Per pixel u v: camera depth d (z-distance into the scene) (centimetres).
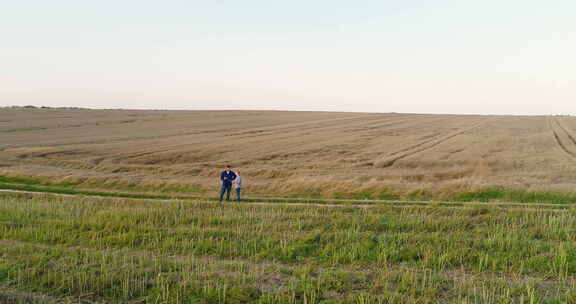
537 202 1841
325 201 1927
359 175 2672
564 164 3014
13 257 1031
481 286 858
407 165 3222
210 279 893
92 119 8419
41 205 1667
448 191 2050
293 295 802
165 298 807
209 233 1238
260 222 1383
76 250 1089
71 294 838
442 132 5834
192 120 8294
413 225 1323
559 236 1189
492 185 2073
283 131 6112
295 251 1083
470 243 1138
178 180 2603
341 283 878
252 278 903
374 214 1512
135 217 1432
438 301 788
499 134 5494
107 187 2497
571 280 888
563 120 8200
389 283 879
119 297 829
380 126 6844
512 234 1207
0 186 2369
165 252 1088
